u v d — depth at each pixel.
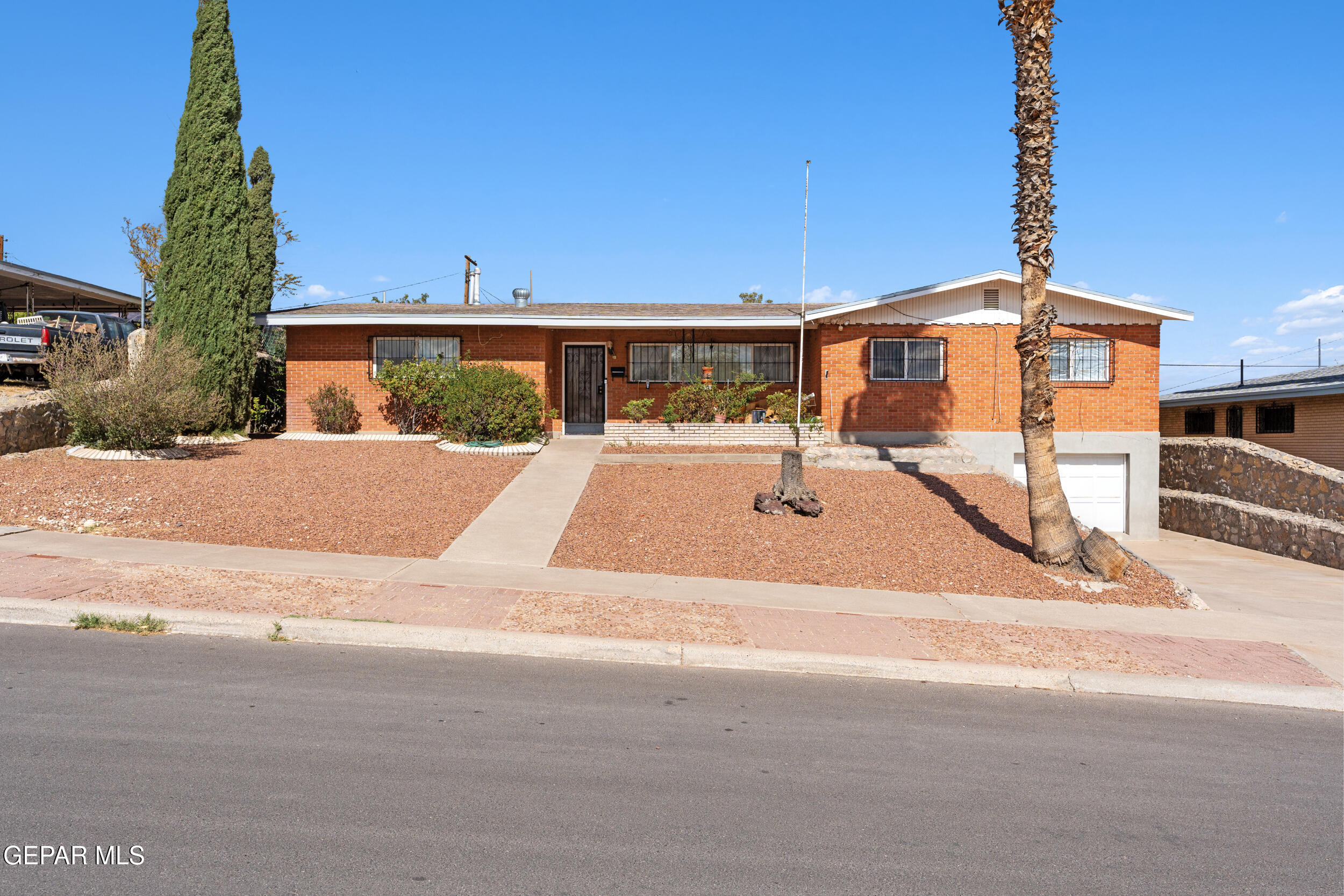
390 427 19.47
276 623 7.23
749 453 17.05
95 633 7.06
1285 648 8.26
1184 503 20.12
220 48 17.66
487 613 7.96
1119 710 6.49
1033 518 11.11
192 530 10.77
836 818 4.37
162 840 3.82
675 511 12.82
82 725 5.11
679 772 4.86
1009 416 18.98
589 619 7.96
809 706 6.19
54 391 15.00
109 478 12.72
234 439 17.59
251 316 18.39
